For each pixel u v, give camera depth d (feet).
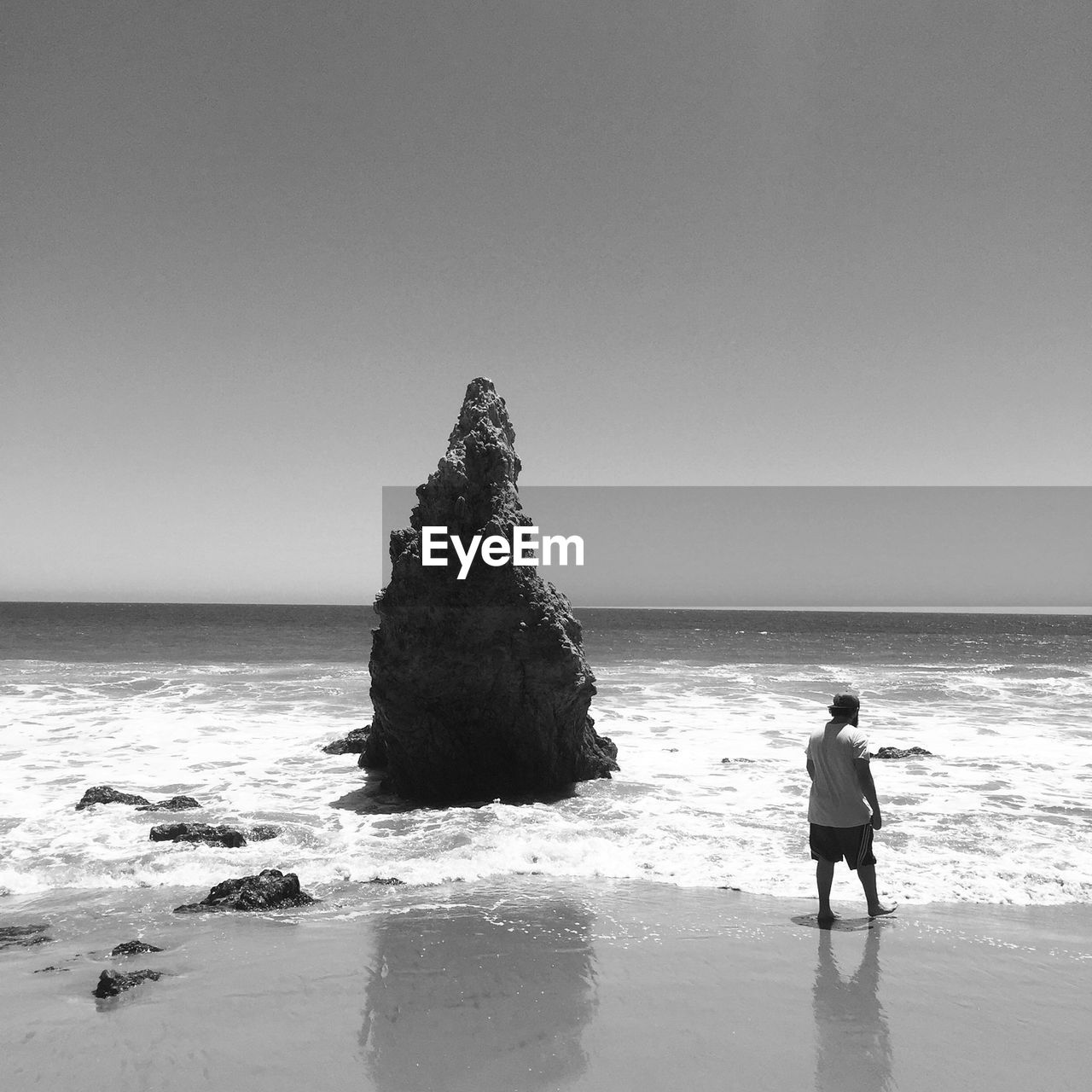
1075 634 325.83
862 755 23.13
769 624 460.14
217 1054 15.48
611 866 29.04
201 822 36.09
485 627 41.42
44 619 355.15
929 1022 16.84
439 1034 16.30
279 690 84.23
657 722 64.90
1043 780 43.75
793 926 22.85
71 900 25.77
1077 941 21.67
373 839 33.04
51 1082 14.47
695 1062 15.14
